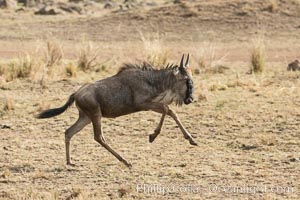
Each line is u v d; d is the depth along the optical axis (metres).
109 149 42.38
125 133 51.75
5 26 136.75
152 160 44.03
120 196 37.06
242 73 80.56
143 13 132.00
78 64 83.75
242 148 46.97
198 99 61.78
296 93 64.69
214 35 117.31
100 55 98.38
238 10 127.25
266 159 43.75
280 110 57.06
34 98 65.50
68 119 56.25
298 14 124.69
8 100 61.44
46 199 36.41
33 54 84.56
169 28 123.00
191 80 43.50
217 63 85.38
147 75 42.69
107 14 145.00
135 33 121.56
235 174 40.69
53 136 51.41
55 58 86.06
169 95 43.16
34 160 44.69
